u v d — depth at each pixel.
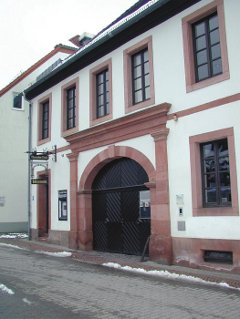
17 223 23.95
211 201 10.55
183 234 10.97
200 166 10.79
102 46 14.29
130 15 14.89
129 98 13.24
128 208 13.75
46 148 18.06
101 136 14.30
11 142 24.22
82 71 15.86
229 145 9.95
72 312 6.65
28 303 7.27
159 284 8.91
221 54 10.33
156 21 12.28
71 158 16.05
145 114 12.19
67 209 16.27
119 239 14.05
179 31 11.60
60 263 12.24
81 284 8.98
